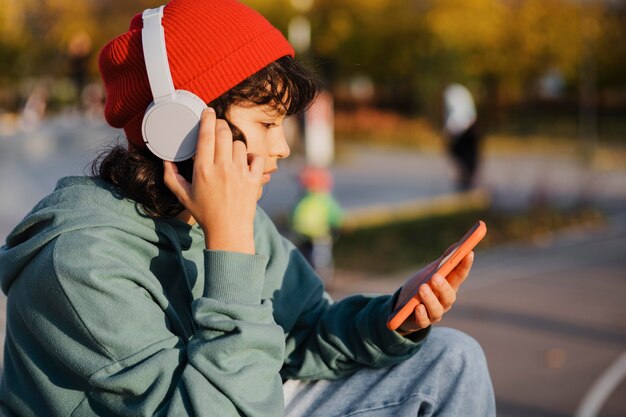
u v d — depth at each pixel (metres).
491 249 10.70
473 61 34.16
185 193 1.70
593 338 6.16
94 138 23.92
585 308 7.16
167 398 1.61
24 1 40.12
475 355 1.93
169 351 1.64
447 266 1.76
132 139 1.83
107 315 1.63
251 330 1.61
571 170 21.03
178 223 1.87
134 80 1.78
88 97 34.47
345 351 1.97
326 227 8.03
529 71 36.50
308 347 2.04
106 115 1.86
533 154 24.84
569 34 35.25
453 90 17.59
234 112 1.77
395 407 1.87
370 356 1.93
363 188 16.59
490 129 31.42
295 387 2.05
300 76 1.84
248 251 1.69
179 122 1.69
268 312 1.67
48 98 37.31
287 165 17.77
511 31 35.06
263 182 1.86
